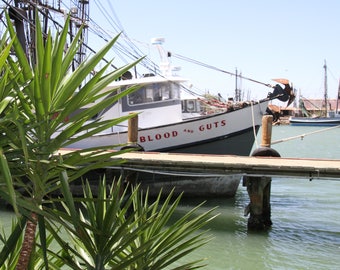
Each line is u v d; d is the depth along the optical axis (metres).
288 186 17.08
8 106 2.77
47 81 2.69
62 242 3.20
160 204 13.40
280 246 9.33
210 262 8.27
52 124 2.77
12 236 2.64
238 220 11.46
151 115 15.00
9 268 3.13
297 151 35.97
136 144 13.53
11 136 2.61
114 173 12.03
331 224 11.17
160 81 15.02
